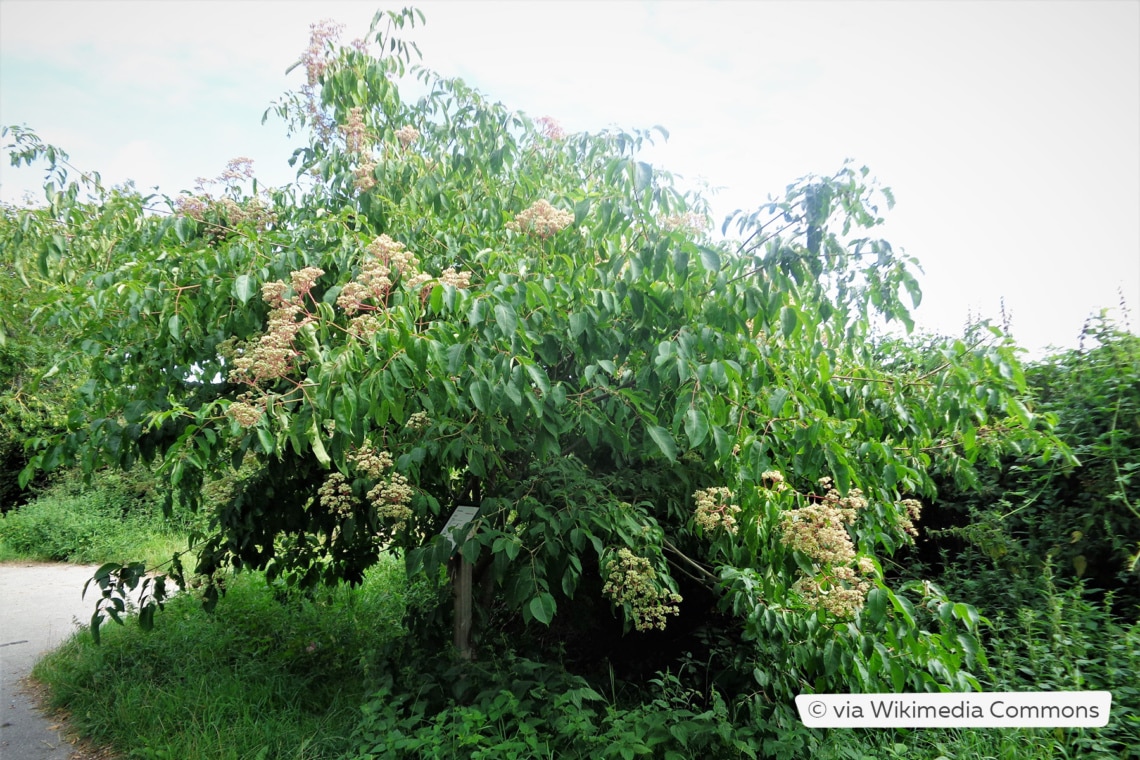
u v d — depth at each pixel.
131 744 4.15
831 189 3.09
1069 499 4.76
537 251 3.42
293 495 4.57
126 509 13.21
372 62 4.23
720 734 3.23
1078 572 4.33
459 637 4.03
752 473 2.85
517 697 3.65
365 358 2.55
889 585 5.20
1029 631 3.98
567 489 3.54
